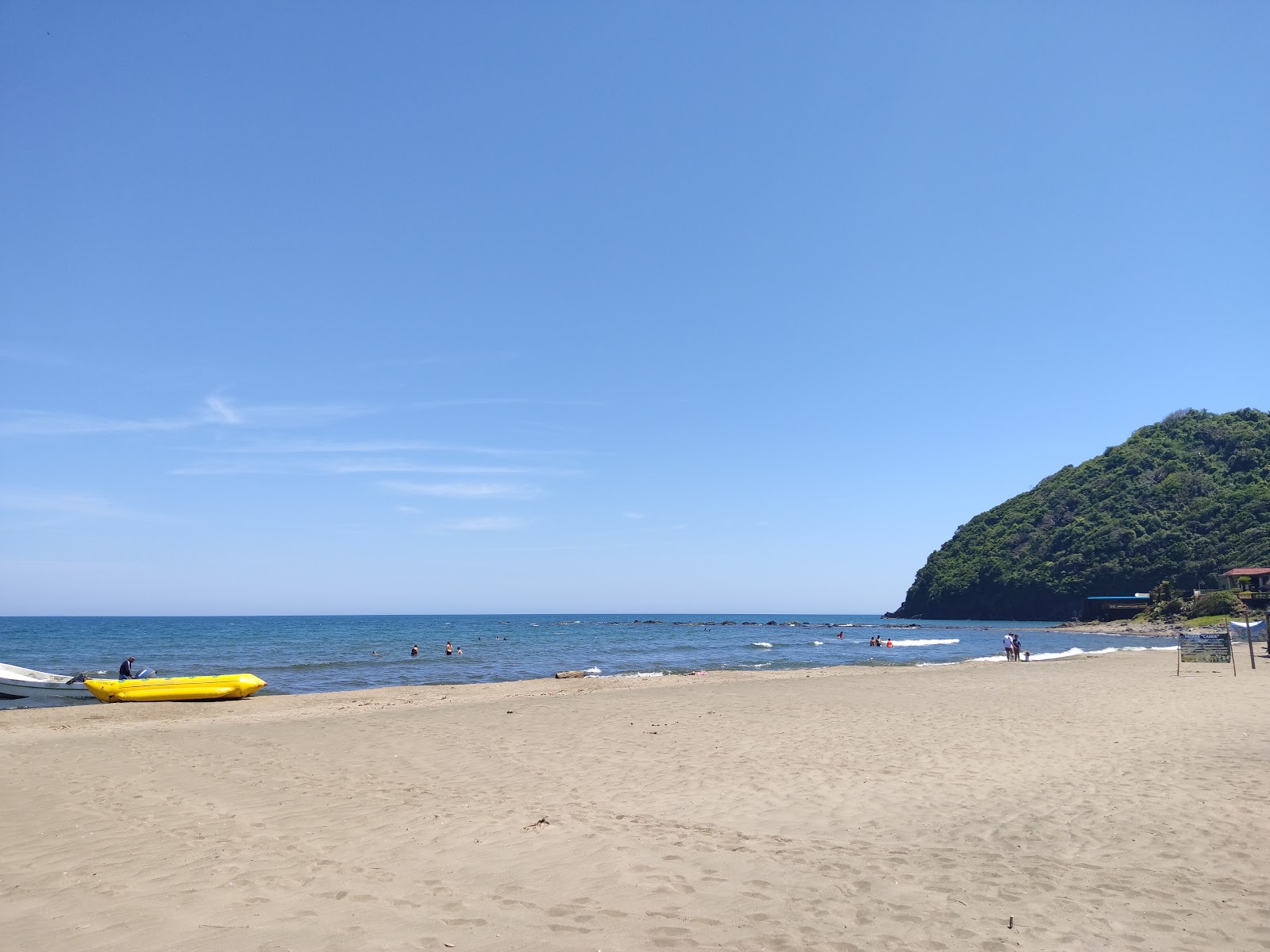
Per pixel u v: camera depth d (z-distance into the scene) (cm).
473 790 948
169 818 817
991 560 12750
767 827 772
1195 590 8781
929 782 973
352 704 2209
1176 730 1348
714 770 1059
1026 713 1611
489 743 1307
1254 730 1338
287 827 775
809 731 1404
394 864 655
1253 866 639
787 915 543
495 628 11938
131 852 693
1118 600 9431
